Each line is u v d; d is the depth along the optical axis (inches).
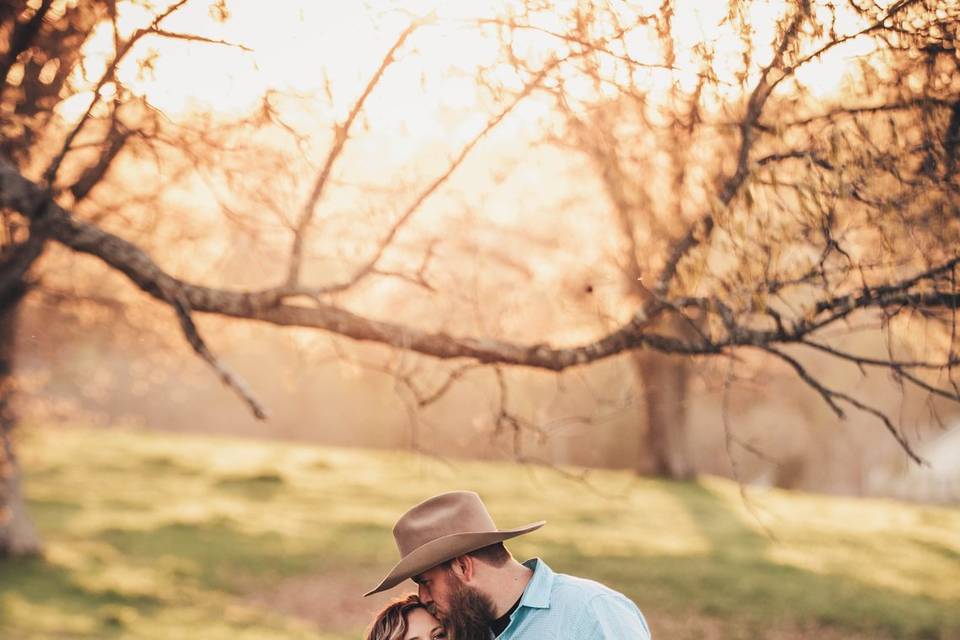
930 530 933.2
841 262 158.4
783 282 149.8
